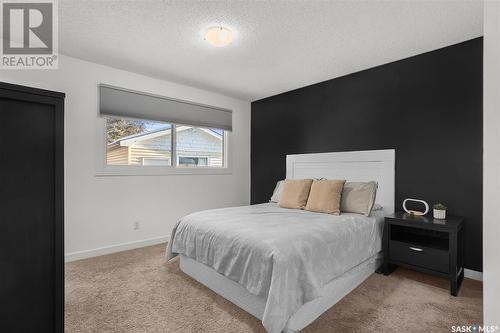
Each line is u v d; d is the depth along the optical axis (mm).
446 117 2648
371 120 3209
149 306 1985
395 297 2119
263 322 1528
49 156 923
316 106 3797
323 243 1944
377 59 2969
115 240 3264
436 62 2721
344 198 2873
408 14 2094
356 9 2041
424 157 2787
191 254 2369
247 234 1950
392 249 2521
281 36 2467
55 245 931
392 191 2992
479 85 2461
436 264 2250
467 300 2068
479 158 2453
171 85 3771
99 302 2039
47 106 923
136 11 2096
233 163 4555
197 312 1906
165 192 3709
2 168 837
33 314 887
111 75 3240
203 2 1979
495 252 491
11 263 848
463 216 2533
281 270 1608
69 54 2896
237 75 3508
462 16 2113
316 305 1833
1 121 837
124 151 3598
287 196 3188
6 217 841
